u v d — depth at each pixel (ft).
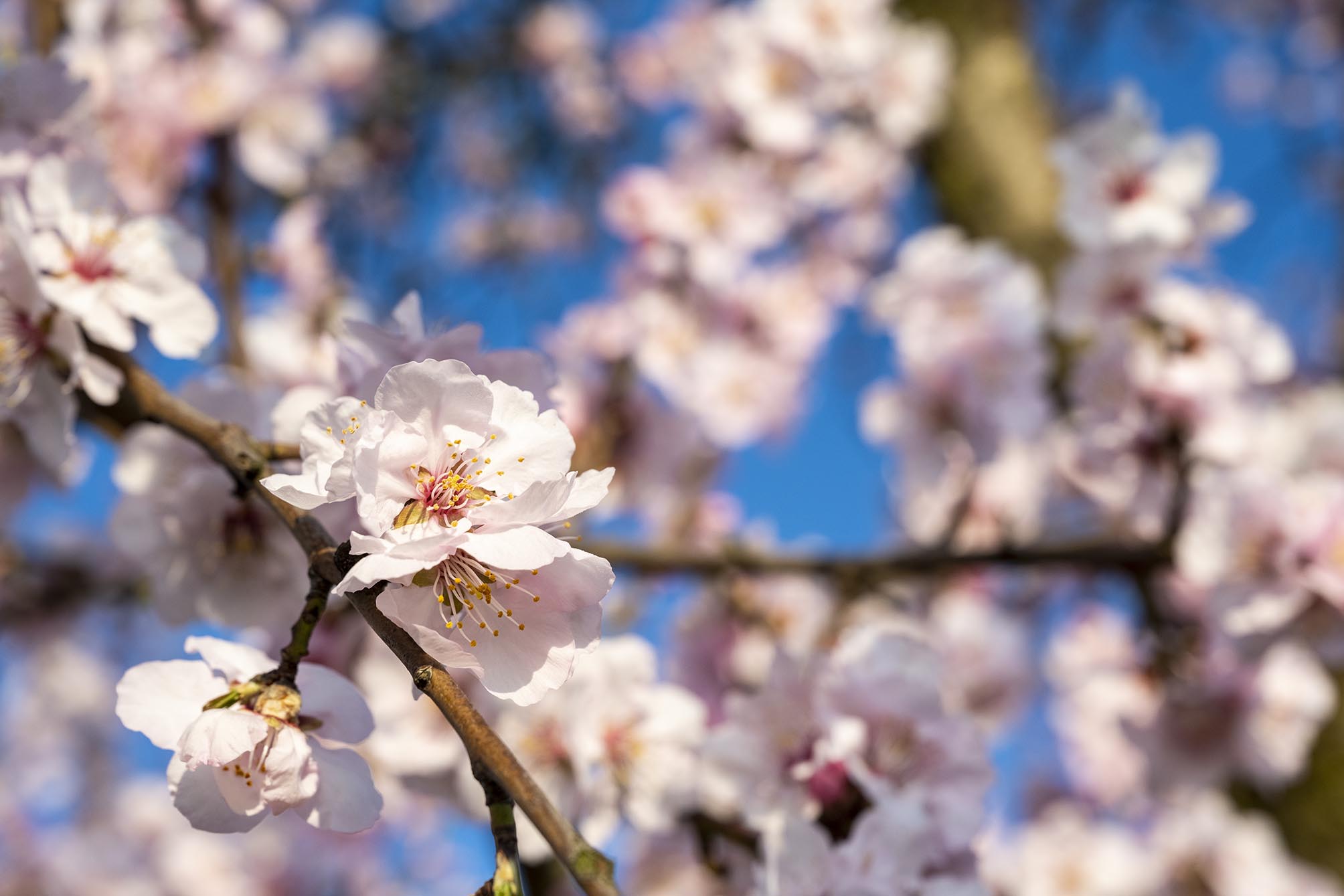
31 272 5.96
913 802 6.95
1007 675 13.64
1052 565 11.49
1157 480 11.79
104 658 22.17
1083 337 14.28
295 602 7.30
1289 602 10.25
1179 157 11.97
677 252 14.87
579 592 4.45
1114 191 11.96
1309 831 14.42
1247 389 11.98
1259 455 11.71
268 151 12.66
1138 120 12.06
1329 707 12.71
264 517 7.29
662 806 8.27
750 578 12.92
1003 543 11.32
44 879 20.81
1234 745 12.84
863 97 16.63
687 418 12.75
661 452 12.59
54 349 6.21
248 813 4.34
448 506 4.31
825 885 6.70
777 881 6.68
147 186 11.54
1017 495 14.21
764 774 7.61
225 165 12.26
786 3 15.93
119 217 6.53
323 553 4.39
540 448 4.47
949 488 14.06
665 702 8.57
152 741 4.57
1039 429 13.00
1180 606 12.63
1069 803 19.67
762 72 16.03
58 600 15.01
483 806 8.46
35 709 22.86
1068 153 12.05
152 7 12.00
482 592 4.43
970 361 13.07
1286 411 12.26
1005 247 16.52
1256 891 14.65
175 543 7.18
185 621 7.24
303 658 4.82
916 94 16.71
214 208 12.00
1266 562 10.41
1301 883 14.43
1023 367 13.06
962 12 18.39
